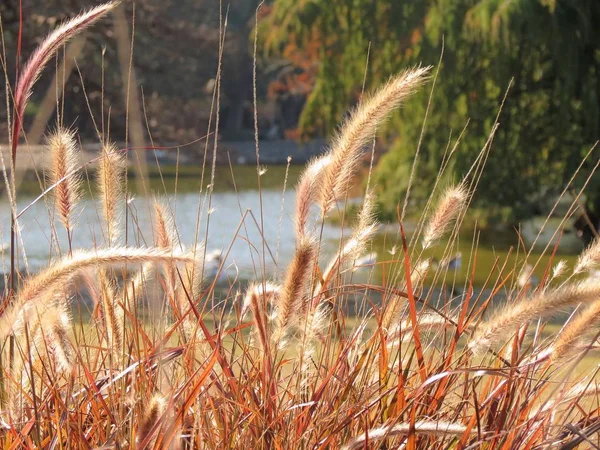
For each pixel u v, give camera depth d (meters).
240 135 50.84
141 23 17.48
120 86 15.72
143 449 2.01
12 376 2.58
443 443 2.70
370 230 2.89
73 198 2.70
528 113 19.97
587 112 19.44
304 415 2.58
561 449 2.46
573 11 18.53
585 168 19.64
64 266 2.23
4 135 13.93
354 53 19.69
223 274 10.28
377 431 2.38
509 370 2.69
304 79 33.62
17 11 15.82
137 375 2.51
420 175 19.30
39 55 2.58
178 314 2.77
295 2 19.92
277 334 2.60
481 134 19.23
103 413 2.69
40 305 2.48
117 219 2.72
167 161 35.81
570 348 2.54
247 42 38.19
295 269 2.53
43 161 2.71
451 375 2.69
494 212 19.62
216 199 27.66
